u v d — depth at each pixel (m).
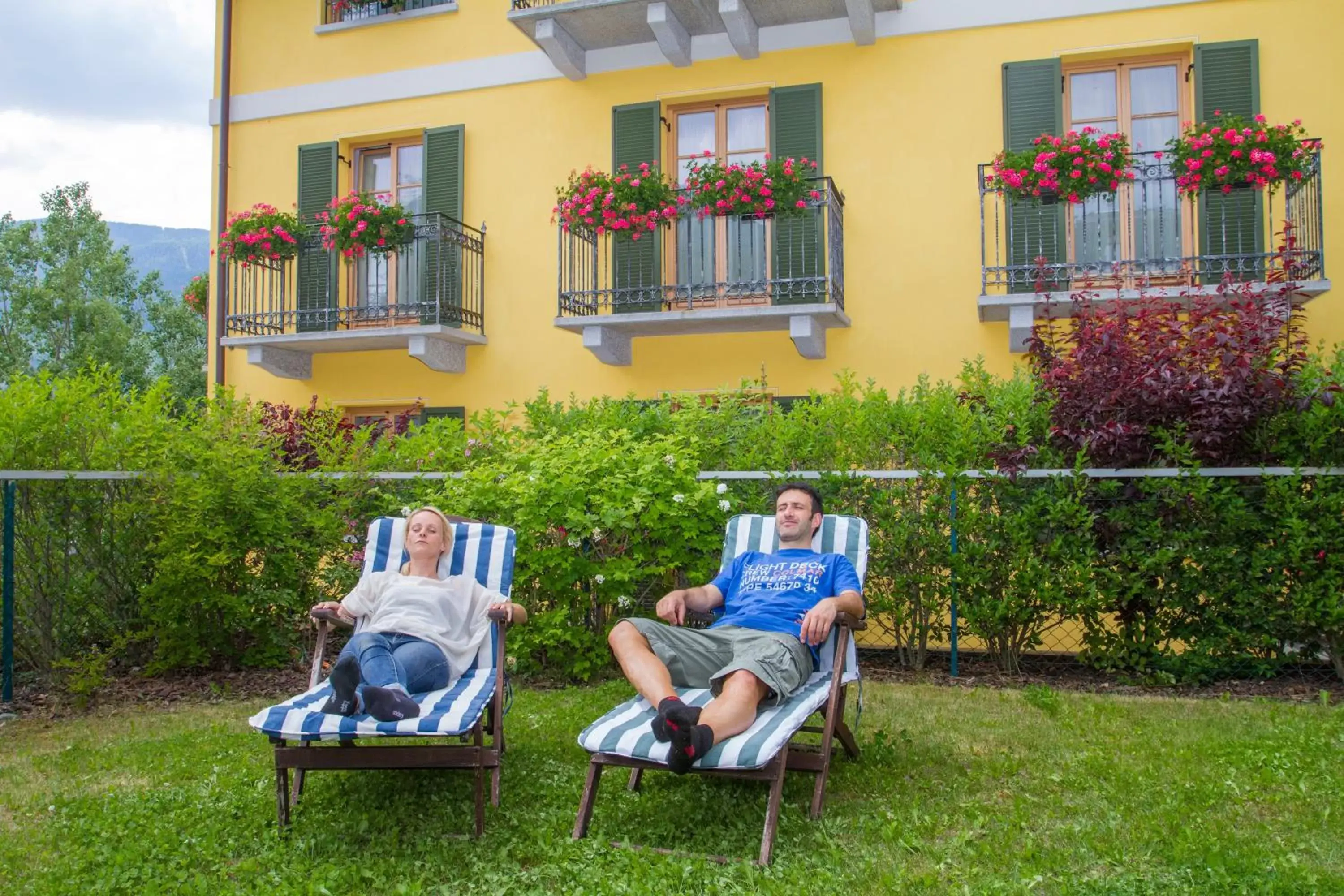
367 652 4.00
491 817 3.70
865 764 4.26
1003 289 9.41
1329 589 5.55
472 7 11.09
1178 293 8.38
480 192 10.96
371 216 10.46
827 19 9.95
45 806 3.88
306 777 4.12
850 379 7.41
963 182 9.55
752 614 4.25
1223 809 3.58
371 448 7.27
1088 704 5.25
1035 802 3.72
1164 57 9.36
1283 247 6.26
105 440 6.29
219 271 11.61
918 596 6.17
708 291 10.26
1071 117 9.58
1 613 5.69
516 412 10.67
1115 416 5.88
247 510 6.22
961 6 9.59
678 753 3.23
